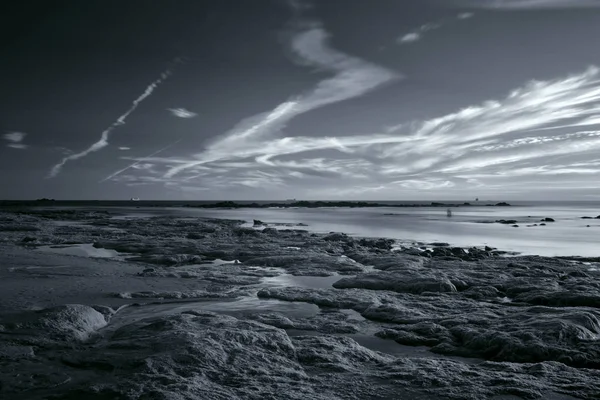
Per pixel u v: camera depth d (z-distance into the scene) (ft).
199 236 119.75
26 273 56.90
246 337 28.25
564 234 151.94
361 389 21.91
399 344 31.96
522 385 22.17
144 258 75.56
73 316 33.63
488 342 29.68
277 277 60.03
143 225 159.02
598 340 29.17
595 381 22.93
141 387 21.01
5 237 106.22
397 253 86.43
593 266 73.10
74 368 24.45
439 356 29.35
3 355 26.37
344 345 29.30
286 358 26.30
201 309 41.60
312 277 60.54
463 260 80.12
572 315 32.94
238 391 21.20
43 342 28.91
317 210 489.26
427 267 68.18
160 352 25.50
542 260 78.13
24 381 22.52
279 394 20.94
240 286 52.95
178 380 21.93
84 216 234.79
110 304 42.52
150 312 40.45
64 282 51.37
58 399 20.48
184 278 57.06
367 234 153.69
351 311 41.47
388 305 40.96
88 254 84.07
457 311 40.60
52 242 101.30
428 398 20.90
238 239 110.73
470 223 221.05
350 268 66.03
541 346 27.81
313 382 22.85
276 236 120.78
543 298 44.80
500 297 48.83
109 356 25.53
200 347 25.77
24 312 35.58
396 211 454.81
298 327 35.42
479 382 22.76
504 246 114.83
